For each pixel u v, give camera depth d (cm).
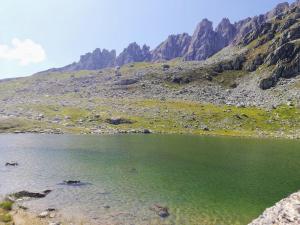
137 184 5647
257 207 4597
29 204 4362
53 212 4081
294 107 19575
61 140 11531
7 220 3691
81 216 3984
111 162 7575
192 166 7419
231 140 13062
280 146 11469
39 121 15600
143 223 3847
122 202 4600
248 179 6291
